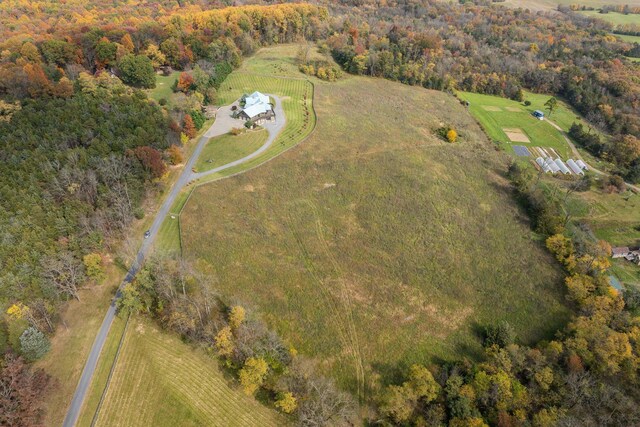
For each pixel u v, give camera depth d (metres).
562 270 101.12
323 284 95.19
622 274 108.56
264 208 114.38
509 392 70.94
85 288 86.44
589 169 154.50
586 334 81.00
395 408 68.69
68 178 98.00
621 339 78.75
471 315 91.12
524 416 68.69
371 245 105.81
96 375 72.25
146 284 80.94
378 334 85.75
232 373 74.19
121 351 76.12
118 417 67.31
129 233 101.50
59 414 66.62
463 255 104.69
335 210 115.94
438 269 100.56
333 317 88.38
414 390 71.69
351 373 78.81
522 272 100.69
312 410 67.38
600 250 104.31
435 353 83.12
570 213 128.25
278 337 80.19
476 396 71.69
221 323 80.12
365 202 119.31
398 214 115.50
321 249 103.94
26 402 62.84
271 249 102.62
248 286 92.75
